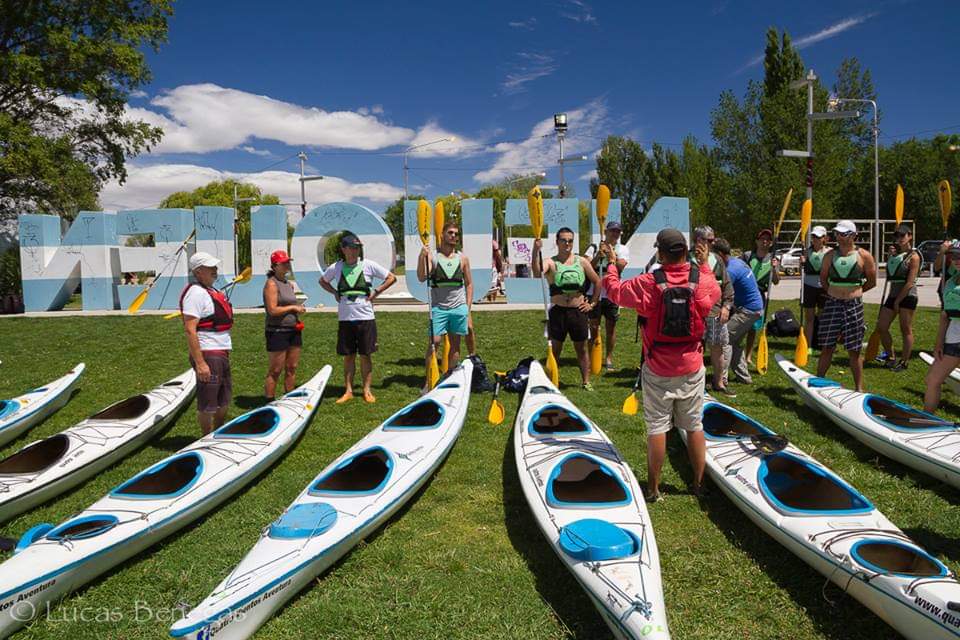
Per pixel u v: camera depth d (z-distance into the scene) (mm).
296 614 3111
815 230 7914
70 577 3203
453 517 4109
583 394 6637
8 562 3096
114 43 21562
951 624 2428
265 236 14938
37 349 9992
